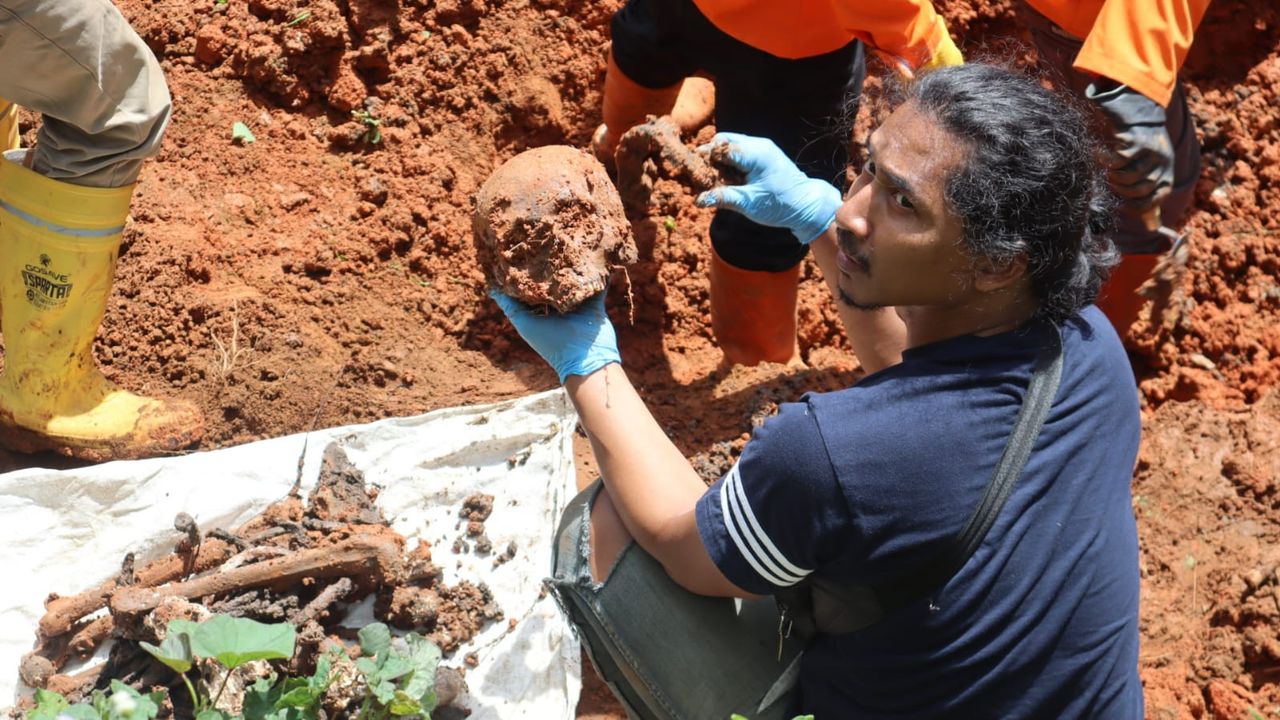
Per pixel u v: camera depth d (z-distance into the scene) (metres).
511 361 3.88
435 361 3.79
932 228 2.00
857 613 2.19
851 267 2.16
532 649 2.93
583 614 2.61
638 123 3.97
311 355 3.66
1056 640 2.10
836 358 4.07
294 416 3.55
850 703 2.31
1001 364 2.08
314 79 4.28
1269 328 4.29
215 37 4.23
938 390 2.06
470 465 3.22
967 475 2.03
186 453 3.42
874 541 2.05
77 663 2.81
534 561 3.06
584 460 3.54
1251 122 4.66
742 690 2.55
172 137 4.12
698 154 3.10
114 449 3.30
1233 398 4.12
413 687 2.51
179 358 3.61
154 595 2.69
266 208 4.02
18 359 3.18
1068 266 2.07
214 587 2.79
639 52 3.68
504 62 4.43
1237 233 4.44
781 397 3.73
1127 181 3.16
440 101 4.37
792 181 2.90
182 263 3.73
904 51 2.98
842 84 3.41
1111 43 3.09
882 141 2.04
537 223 2.48
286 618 2.81
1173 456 3.85
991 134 1.93
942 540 2.04
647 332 4.02
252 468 3.10
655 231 4.14
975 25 4.79
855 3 2.95
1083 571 2.11
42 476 2.94
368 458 3.19
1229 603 3.45
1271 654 3.32
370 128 4.23
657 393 3.81
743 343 3.87
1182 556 3.60
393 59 4.37
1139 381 4.14
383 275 3.97
